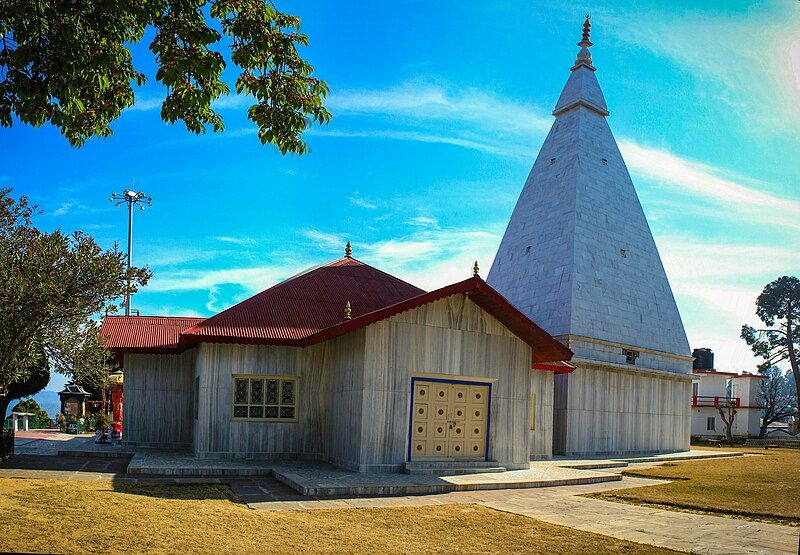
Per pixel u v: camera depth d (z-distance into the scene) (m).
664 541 10.86
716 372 60.34
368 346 17.48
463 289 18.16
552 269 32.25
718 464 26.27
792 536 11.41
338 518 11.73
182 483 15.04
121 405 26.92
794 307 60.62
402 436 17.69
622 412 31.22
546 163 35.09
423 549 9.76
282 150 11.60
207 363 19.56
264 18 10.87
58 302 14.94
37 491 11.73
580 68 35.38
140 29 11.38
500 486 16.55
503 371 19.36
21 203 15.71
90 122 11.43
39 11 9.88
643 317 33.38
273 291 21.95
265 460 19.42
